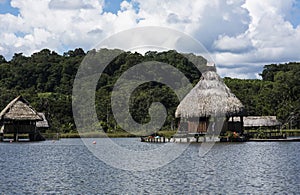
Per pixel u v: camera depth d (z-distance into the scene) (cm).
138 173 2567
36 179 2364
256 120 6725
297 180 2212
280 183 2134
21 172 2659
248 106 8219
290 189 1981
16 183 2227
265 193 1903
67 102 7831
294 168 2672
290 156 3419
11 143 5738
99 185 2169
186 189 2027
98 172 2638
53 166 2980
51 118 7619
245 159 3234
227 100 5169
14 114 5853
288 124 8238
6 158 3588
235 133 5325
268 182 2167
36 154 3978
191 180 2272
